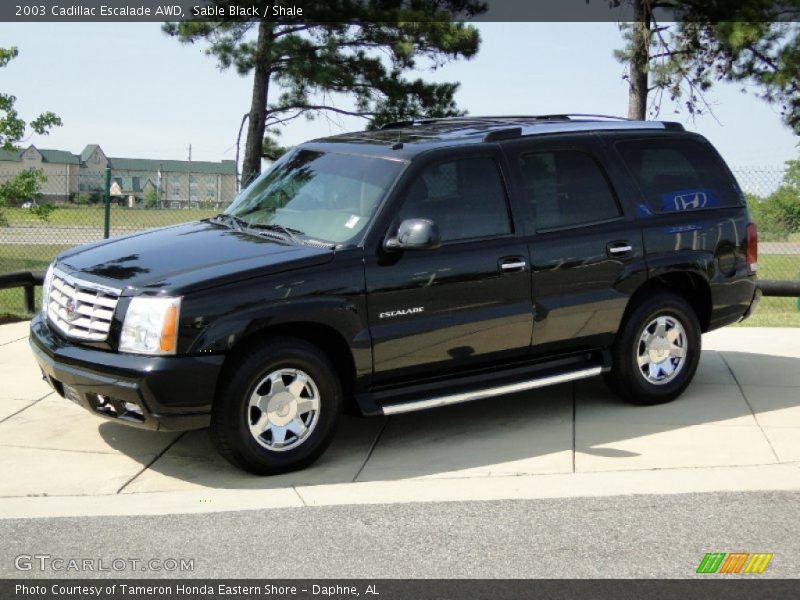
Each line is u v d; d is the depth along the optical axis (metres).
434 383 6.79
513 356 7.03
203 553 5.07
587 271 7.13
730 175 7.97
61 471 6.25
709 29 18.39
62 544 5.18
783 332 10.46
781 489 5.94
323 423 6.29
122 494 5.88
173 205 18.39
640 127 7.69
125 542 5.21
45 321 6.63
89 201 20.64
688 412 7.50
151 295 5.82
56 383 6.39
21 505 5.70
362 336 6.31
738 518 5.52
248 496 5.85
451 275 6.59
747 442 6.79
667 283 7.77
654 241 7.42
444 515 5.58
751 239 7.93
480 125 7.46
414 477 6.20
